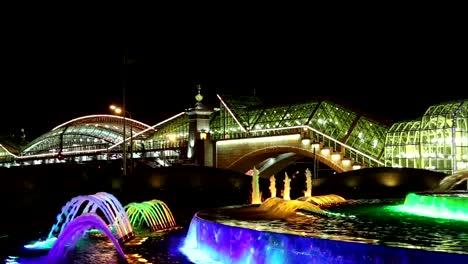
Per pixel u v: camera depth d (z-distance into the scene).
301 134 91.31
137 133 139.88
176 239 26.44
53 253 23.25
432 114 75.94
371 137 87.19
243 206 28.97
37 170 57.38
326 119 92.06
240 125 105.25
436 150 74.56
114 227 26.31
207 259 21.44
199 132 111.38
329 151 87.31
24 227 32.12
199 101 113.88
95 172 60.41
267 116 102.38
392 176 52.84
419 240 17.47
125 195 49.16
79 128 164.75
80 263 21.12
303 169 125.44
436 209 28.11
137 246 24.47
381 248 15.30
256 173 38.94
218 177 56.00
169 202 46.16
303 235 17.62
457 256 13.93
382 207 32.19
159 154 126.19
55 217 36.53
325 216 25.34
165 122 130.75
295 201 27.45
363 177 53.84
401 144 79.31
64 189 51.84
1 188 49.12
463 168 71.25
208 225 22.19
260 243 18.80
